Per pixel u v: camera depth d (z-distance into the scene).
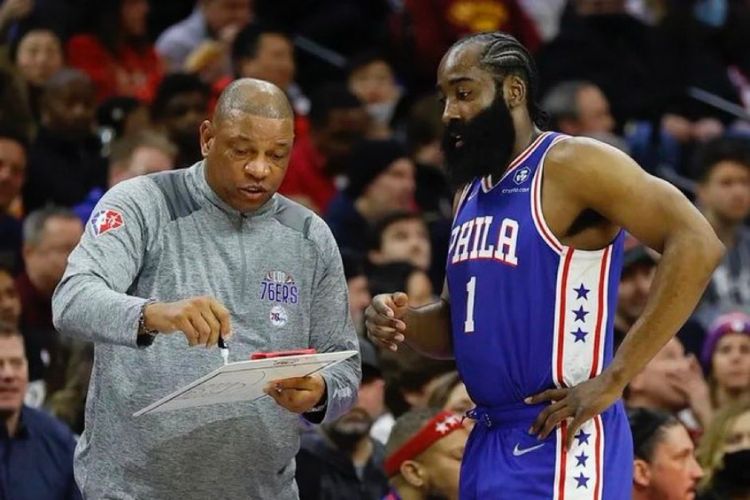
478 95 7.76
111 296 7.25
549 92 16.84
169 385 7.62
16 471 9.98
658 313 7.48
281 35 16.23
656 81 18.48
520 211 7.74
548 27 19.91
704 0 19.97
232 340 7.70
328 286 8.04
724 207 14.88
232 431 7.71
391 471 9.75
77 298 7.34
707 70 18.72
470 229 7.91
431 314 8.28
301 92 18.73
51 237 12.75
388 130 17.39
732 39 20.09
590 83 16.95
